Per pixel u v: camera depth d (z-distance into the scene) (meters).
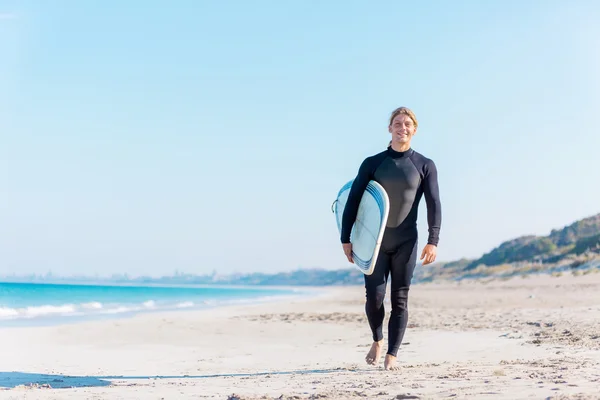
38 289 80.00
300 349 8.80
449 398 3.36
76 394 4.29
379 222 4.88
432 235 5.10
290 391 4.14
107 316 19.42
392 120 5.16
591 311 13.07
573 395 3.24
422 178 5.10
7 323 16.02
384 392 3.75
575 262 64.50
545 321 11.20
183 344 9.94
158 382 5.23
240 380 5.12
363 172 5.18
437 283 97.44
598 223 111.31
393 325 5.23
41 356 8.23
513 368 4.83
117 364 7.26
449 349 7.64
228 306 28.55
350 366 6.21
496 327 10.81
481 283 68.44
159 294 63.25
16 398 4.12
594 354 5.89
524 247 110.94
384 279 5.17
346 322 14.80
